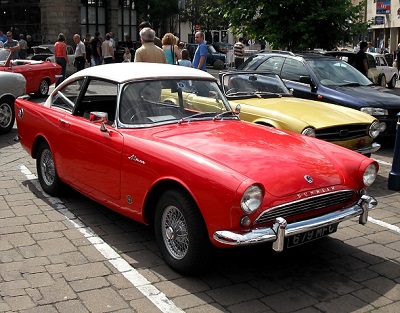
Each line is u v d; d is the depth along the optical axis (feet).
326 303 13.38
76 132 18.11
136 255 15.88
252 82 27.71
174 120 17.28
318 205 14.19
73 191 21.70
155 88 17.67
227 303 13.20
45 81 50.85
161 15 131.54
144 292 13.61
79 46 65.31
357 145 24.61
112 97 17.51
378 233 18.48
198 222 13.65
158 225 15.01
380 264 15.87
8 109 34.27
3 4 116.57
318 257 16.24
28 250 16.03
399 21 123.85
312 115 24.21
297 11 44.42
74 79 19.77
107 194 16.87
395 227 19.13
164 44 37.81
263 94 27.37
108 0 121.80
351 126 24.21
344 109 26.00
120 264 15.23
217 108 18.79
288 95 28.14
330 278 14.82
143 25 32.58
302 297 13.66
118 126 16.63
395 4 127.03
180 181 13.82
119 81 17.30
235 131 16.87
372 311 13.05
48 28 113.19
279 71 33.47
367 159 15.66
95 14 120.37
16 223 18.25
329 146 16.65
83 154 17.80
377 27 139.64
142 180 15.14
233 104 25.61
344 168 15.42
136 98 17.20
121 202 16.26
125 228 18.06
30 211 19.48
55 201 20.66
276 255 16.25
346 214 14.57
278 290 14.01
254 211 12.88
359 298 13.70
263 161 14.40
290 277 14.80
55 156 19.77
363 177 15.30
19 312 12.50
